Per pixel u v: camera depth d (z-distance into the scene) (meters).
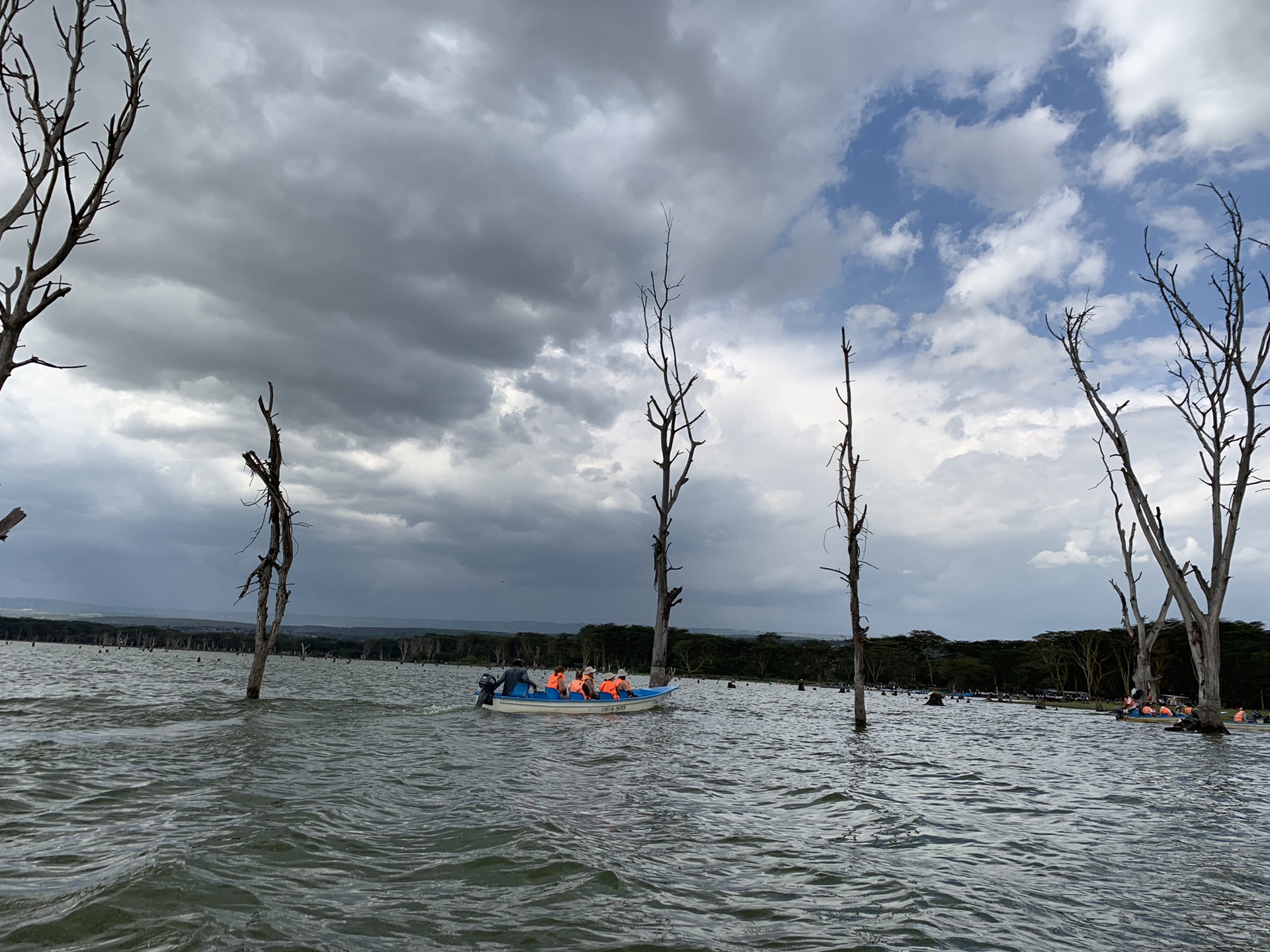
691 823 9.19
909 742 23.11
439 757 14.08
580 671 28.48
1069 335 32.28
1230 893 6.96
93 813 8.48
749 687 89.44
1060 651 89.06
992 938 5.59
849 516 27.02
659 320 36.62
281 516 26.17
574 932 5.32
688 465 36.28
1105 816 10.95
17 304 6.93
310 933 5.06
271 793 9.88
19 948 4.60
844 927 5.70
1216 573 28.59
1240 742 26.05
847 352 26.73
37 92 7.21
